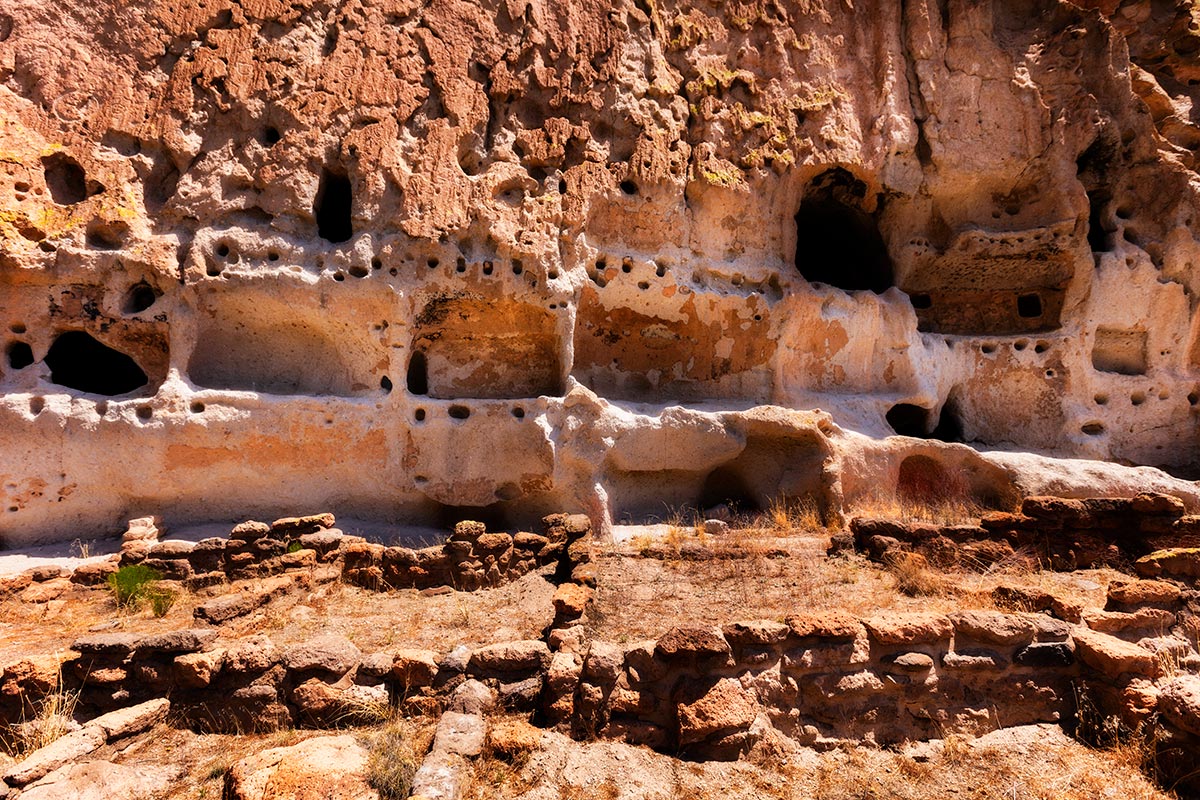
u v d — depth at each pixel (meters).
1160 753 3.49
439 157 8.77
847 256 12.76
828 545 7.16
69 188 8.43
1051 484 9.29
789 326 10.13
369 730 3.74
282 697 3.97
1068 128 10.79
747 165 10.02
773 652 3.86
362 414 8.45
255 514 8.47
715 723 3.54
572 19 9.54
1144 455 11.06
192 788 3.31
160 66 8.70
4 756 3.40
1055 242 10.83
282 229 8.53
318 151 8.66
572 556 6.46
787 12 10.74
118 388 9.62
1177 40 13.10
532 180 9.08
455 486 8.59
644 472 9.49
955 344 11.25
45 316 8.12
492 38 9.32
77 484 7.82
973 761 3.64
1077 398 10.96
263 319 8.66
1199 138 12.24
